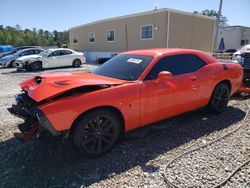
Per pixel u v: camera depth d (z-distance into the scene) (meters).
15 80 11.73
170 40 20.27
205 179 3.02
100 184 3.00
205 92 4.92
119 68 4.35
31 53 19.06
